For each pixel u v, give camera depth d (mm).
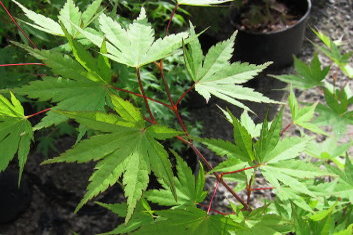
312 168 562
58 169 1198
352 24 1578
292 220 568
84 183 1180
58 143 1185
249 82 1421
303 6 1462
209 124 1321
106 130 517
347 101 793
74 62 539
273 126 570
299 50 1474
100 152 513
